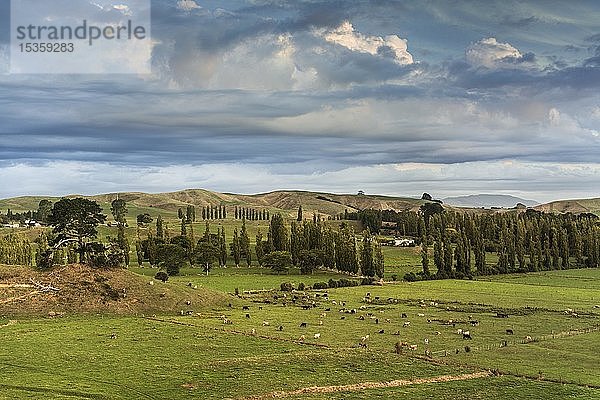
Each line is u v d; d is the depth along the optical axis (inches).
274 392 3065.9
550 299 6697.8
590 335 4633.4
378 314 5590.6
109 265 6181.1
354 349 3973.9
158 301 5590.6
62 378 3196.4
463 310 5890.8
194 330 4520.2
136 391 3029.0
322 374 3390.7
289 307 5935.0
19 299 5211.6
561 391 3201.3
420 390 3171.8
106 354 3740.2
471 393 3147.1
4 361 3506.4
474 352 4055.1
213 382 3201.3
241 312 5536.4
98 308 5246.1
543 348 4183.1
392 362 3673.7
